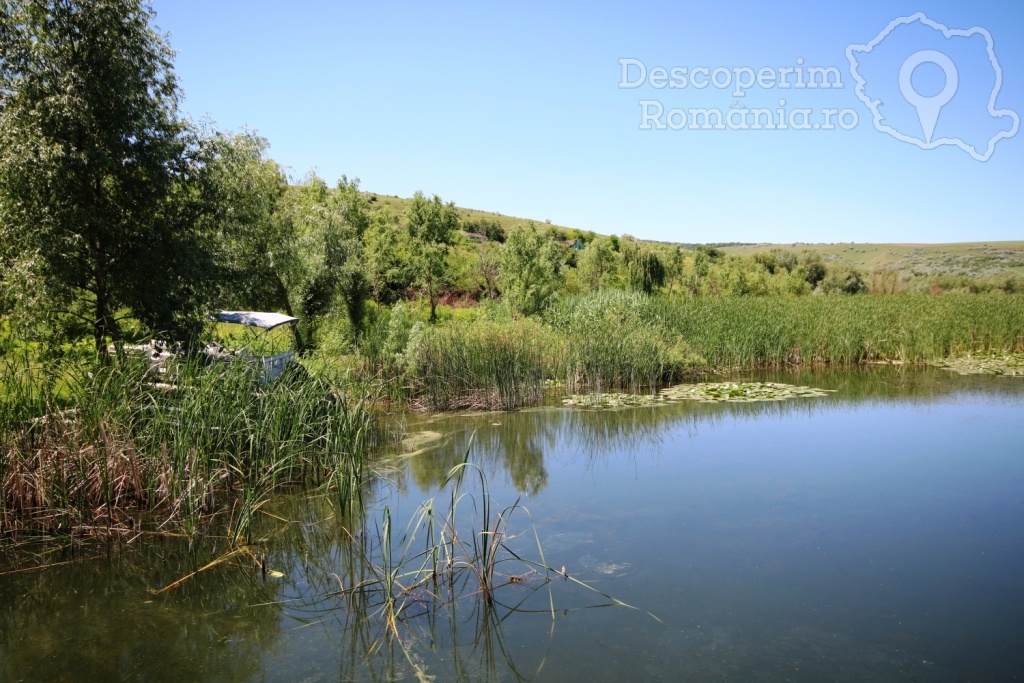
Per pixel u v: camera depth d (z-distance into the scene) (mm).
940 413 12508
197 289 11352
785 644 4711
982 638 4758
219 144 12430
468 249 41906
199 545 6695
